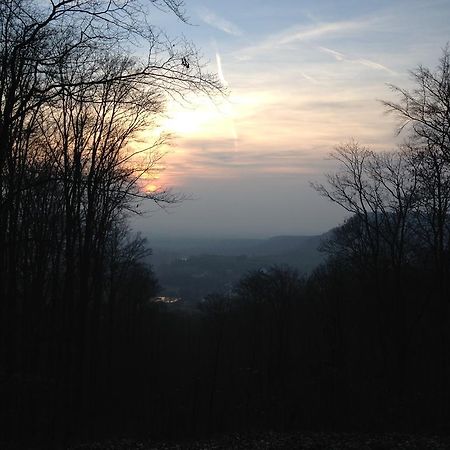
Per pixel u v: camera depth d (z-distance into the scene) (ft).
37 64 30.86
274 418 71.51
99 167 63.46
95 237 70.74
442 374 80.02
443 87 62.90
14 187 45.44
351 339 132.16
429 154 74.90
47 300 76.13
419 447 47.06
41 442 54.65
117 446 56.54
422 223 88.43
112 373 128.06
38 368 69.67
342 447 49.01
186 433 66.03
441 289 82.28
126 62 91.97
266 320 189.88
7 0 30.76
